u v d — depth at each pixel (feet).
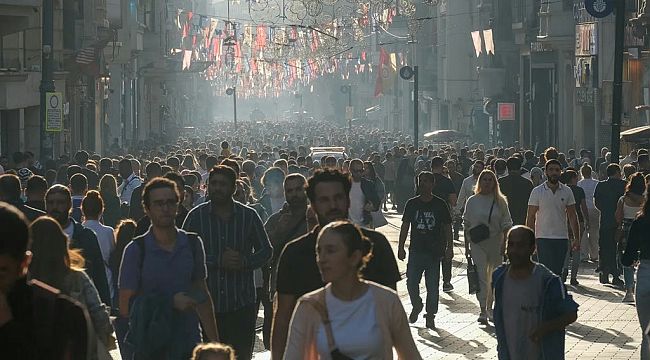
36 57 312.50
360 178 149.89
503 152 291.99
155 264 72.28
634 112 325.62
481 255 128.67
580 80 374.43
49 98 223.10
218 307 83.35
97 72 350.84
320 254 51.78
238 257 83.10
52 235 64.75
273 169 132.36
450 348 113.29
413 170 287.07
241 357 85.20
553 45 398.01
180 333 71.67
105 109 450.71
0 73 263.90
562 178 160.04
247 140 654.53
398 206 290.35
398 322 52.49
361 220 148.77
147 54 569.64
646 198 92.22
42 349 41.50
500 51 485.97
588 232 181.88
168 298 71.46
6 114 298.76
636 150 237.45
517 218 147.64
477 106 542.57
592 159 288.10
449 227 126.41
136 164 207.51
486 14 507.71
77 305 42.68
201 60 569.23
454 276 172.45
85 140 402.31
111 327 65.77
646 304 92.32
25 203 106.63
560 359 79.10
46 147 223.71
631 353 107.76
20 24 258.16
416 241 126.11
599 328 122.01
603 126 359.87
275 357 64.28
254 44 608.19
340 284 52.31
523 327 78.95
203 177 191.52
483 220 128.36
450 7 602.03
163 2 604.08
